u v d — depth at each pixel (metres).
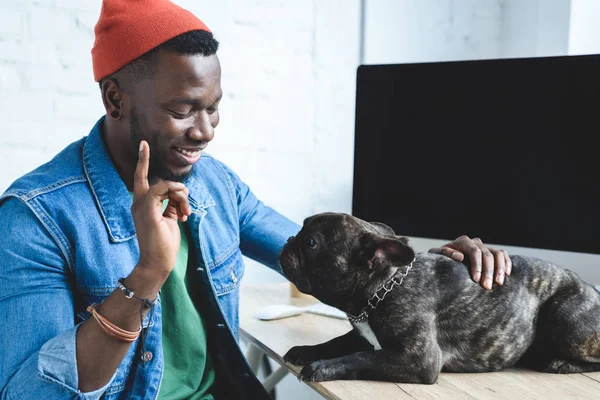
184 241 1.46
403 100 1.90
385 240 1.25
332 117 2.60
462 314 1.32
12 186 1.28
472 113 1.81
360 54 2.62
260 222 1.70
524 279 1.38
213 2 2.37
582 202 1.70
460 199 1.85
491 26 2.78
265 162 2.51
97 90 2.26
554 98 1.71
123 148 1.32
